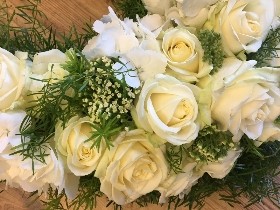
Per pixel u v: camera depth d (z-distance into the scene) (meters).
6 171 0.39
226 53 0.39
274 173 0.47
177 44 0.39
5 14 0.45
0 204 0.49
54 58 0.38
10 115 0.36
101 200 0.49
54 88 0.36
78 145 0.37
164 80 0.37
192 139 0.37
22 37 0.43
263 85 0.37
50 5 0.48
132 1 0.46
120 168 0.38
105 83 0.36
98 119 0.36
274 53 0.42
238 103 0.37
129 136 0.37
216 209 0.49
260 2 0.38
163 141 0.38
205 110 0.38
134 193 0.41
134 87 0.36
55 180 0.38
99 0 0.48
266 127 0.40
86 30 0.45
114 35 0.38
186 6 0.39
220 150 0.40
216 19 0.39
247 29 0.38
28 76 0.37
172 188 0.42
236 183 0.46
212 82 0.37
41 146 0.38
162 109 0.37
